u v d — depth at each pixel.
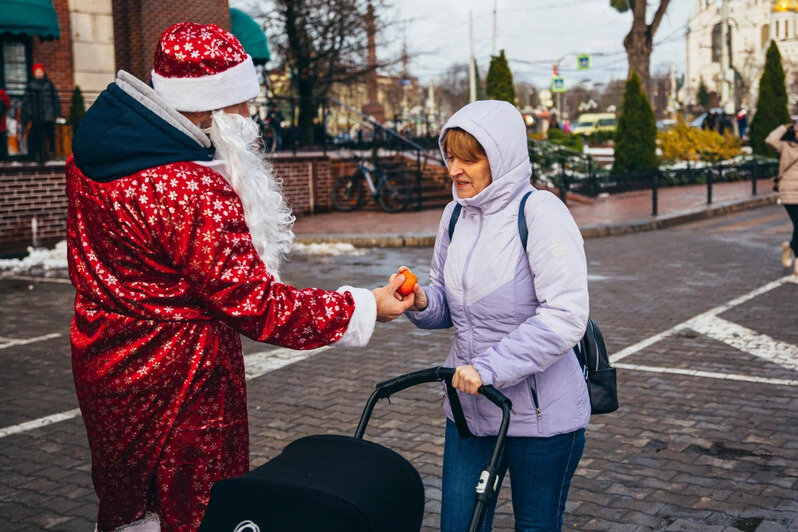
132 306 2.26
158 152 2.22
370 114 38.09
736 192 23.59
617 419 5.52
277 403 6.05
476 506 2.37
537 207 2.60
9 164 15.06
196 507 2.34
